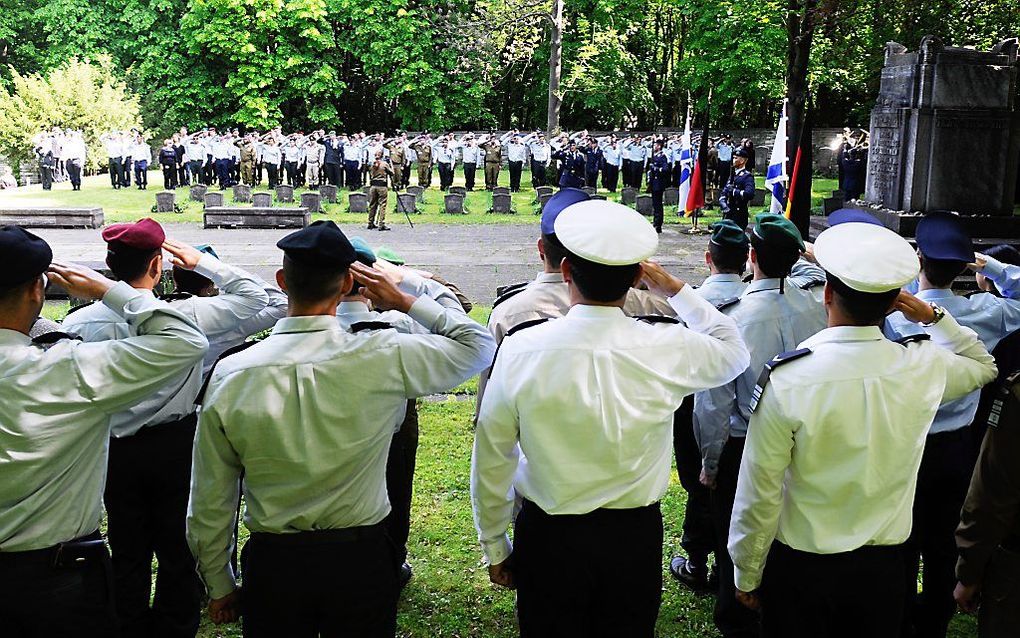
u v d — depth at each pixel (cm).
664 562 575
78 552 318
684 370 341
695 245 2069
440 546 588
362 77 4819
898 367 339
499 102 4950
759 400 342
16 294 311
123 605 430
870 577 336
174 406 424
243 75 4406
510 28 3906
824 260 340
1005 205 1872
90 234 2153
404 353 327
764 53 3788
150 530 439
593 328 334
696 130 4328
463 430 799
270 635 327
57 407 308
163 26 4603
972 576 341
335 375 319
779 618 351
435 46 4684
